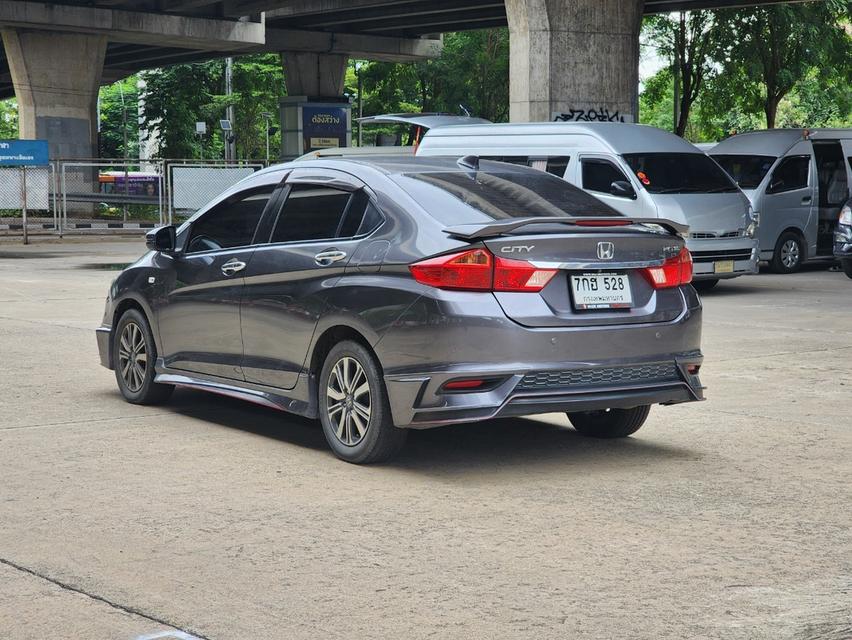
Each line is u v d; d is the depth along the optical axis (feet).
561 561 16.34
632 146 60.18
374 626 13.88
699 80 149.89
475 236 20.42
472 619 14.10
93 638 13.55
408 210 21.74
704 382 32.27
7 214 135.54
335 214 23.11
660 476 21.36
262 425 26.11
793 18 137.49
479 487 20.49
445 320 20.27
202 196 115.24
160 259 27.40
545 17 94.38
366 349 21.67
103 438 24.63
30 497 19.86
